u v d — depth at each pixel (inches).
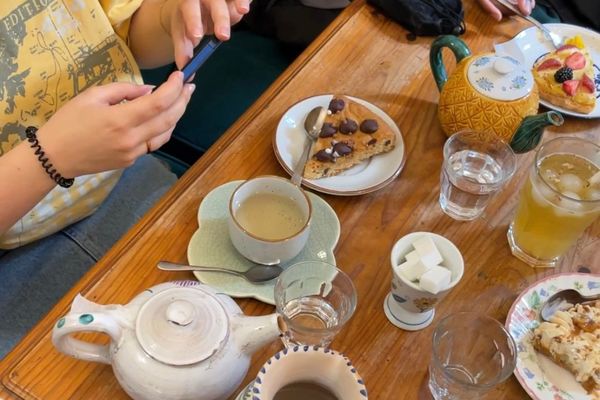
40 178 34.8
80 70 41.9
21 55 39.2
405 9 48.8
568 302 34.6
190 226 36.0
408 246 33.1
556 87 45.5
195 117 61.2
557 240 35.5
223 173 38.6
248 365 29.6
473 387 28.3
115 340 28.0
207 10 40.1
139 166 50.4
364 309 33.9
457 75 41.3
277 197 36.0
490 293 35.6
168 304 28.7
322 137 40.2
